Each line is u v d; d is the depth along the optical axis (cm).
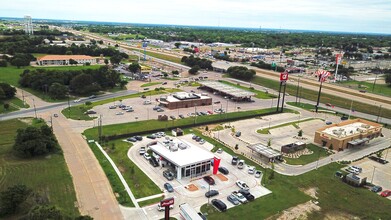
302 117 14962
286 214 7094
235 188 8188
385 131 13500
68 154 9556
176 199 7506
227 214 6981
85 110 14075
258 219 6850
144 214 6819
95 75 17962
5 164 8681
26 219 5959
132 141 10888
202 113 14525
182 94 16512
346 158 10462
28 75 17650
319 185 8519
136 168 8912
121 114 13825
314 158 10350
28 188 7081
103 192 7562
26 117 12744
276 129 13112
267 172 9150
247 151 10694
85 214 6650
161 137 11438
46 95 16300
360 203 7700
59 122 12400
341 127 12425
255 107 16262
